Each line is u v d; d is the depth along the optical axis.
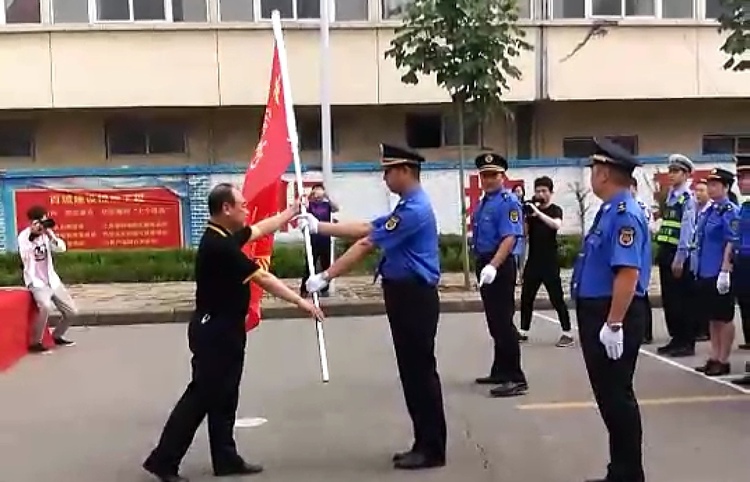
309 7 17.08
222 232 5.42
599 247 5.09
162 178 16.42
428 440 5.73
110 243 16.31
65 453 6.24
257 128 17.64
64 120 17.25
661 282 9.45
